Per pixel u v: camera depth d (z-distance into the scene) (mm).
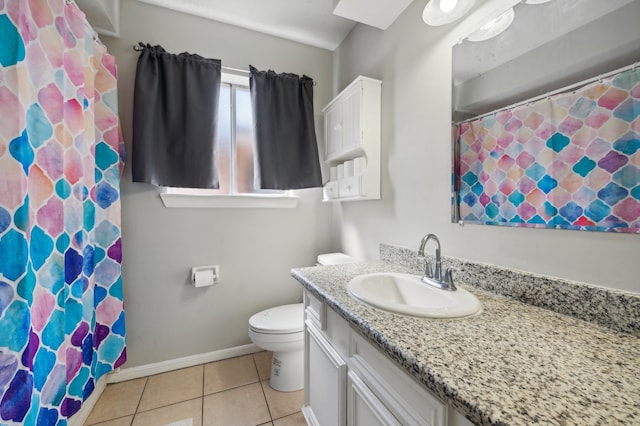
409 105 1363
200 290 1832
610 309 680
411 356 566
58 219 1028
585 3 721
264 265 2000
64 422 1041
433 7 990
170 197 1711
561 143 775
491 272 956
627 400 434
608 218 686
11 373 779
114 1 1538
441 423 532
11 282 791
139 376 1683
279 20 1823
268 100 1903
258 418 1362
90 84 1308
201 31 1783
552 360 549
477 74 1021
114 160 1496
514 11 897
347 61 1980
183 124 1701
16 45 821
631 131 643
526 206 866
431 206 1235
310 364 1240
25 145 847
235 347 1933
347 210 1971
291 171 1967
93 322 1382
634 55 636
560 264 790
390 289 1190
